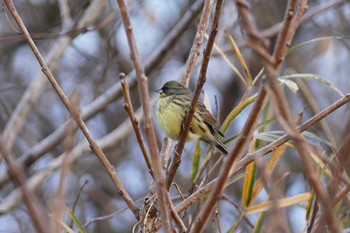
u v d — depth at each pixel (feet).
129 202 22.35
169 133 32.99
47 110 55.72
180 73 46.68
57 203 12.59
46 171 41.83
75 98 14.99
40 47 57.62
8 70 56.70
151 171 20.20
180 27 46.14
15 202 40.57
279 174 23.63
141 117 44.24
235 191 46.34
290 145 26.99
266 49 13.08
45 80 42.83
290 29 14.76
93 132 54.54
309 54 54.34
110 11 51.29
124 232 48.19
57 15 55.52
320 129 44.19
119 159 51.19
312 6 56.54
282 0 57.31
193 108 21.66
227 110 52.60
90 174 49.93
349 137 14.71
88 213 48.14
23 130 53.57
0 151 12.82
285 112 12.95
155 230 22.63
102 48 53.31
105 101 44.98
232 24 47.83
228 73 54.03
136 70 15.62
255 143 28.71
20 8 55.98
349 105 33.94
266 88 13.62
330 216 12.98
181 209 22.56
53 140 43.24
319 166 23.91
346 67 53.01
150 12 54.44
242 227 32.14
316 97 50.85
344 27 53.72
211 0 27.14
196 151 28.73
